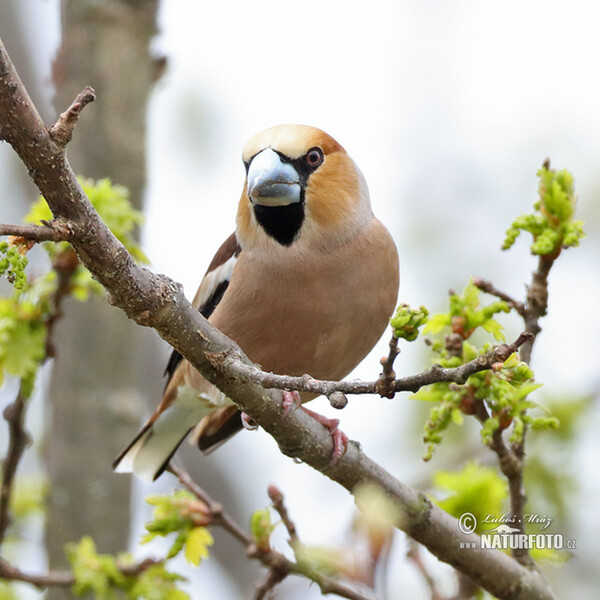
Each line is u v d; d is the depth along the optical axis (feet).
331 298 26.45
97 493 31.60
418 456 36.86
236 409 28.96
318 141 26.48
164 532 25.14
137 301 19.04
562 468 29.50
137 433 31.53
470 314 22.03
